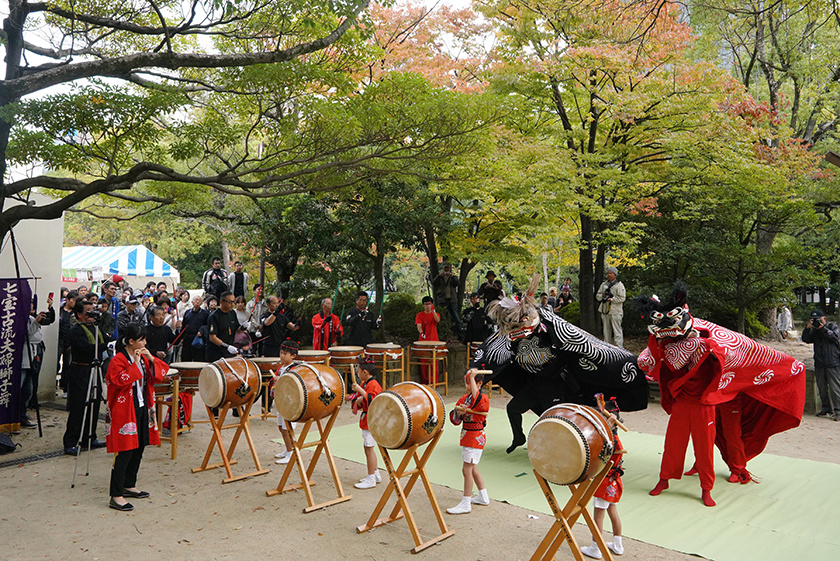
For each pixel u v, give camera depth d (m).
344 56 8.08
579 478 3.75
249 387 6.42
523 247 14.57
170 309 10.61
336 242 12.84
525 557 4.46
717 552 4.57
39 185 7.35
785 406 6.27
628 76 11.23
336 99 8.27
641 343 14.98
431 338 11.66
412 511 5.43
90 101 6.73
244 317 10.14
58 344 10.03
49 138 7.34
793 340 17.02
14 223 7.07
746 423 6.73
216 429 6.39
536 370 7.30
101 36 7.76
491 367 7.50
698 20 13.89
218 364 6.40
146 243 32.28
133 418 5.45
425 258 23.03
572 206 11.60
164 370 5.93
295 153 8.48
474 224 14.03
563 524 3.96
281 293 13.70
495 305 7.13
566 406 4.04
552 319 6.95
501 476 6.53
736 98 11.42
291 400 5.46
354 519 5.21
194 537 4.75
